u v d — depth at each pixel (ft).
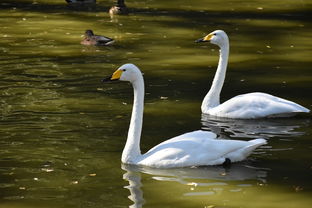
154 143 48.67
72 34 88.69
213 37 57.88
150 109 57.31
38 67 70.64
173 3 115.75
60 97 59.77
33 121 52.95
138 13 105.60
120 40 85.25
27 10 107.55
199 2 117.08
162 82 65.72
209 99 57.16
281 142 49.44
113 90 62.54
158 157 44.24
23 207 38.06
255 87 64.39
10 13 104.53
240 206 38.34
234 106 55.88
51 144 48.03
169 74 68.69
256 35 89.81
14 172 43.01
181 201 38.88
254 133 51.75
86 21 98.43
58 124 52.37
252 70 71.00
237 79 67.36
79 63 72.69
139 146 45.47
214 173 43.24
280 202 38.99
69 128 51.52
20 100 58.65
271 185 41.37
